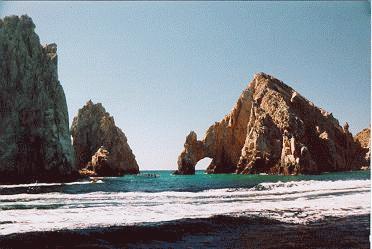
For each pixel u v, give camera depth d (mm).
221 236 16781
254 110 99250
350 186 37438
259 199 28875
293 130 87562
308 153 76375
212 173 107688
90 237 16438
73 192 39281
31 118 65688
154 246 15344
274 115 94062
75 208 24734
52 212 22828
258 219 20188
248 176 75750
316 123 96812
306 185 41156
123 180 70125
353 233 16734
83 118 108312
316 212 22203
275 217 20781
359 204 24875
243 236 16672
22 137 64250
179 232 17422
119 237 16547
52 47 74562
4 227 18062
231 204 26219
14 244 15227
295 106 98562
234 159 107875
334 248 14461
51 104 68188
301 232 17250
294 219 20188
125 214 21969
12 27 67688
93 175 84938
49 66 71562
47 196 33750
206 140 108250
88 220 20062
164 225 18719
